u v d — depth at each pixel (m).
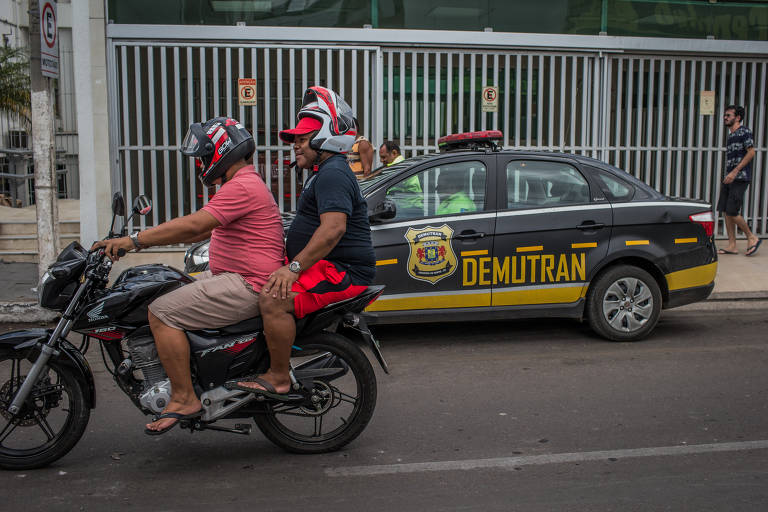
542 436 4.56
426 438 4.54
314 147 3.95
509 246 6.48
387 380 5.70
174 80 9.82
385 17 10.04
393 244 6.27
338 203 3.89
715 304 8.29
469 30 10.23
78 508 3.61
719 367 6.00
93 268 3.89
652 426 4.72
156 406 3.95
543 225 6.54
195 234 3.84
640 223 6.70
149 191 10.20
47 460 4.07
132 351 3.99
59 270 3.89
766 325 7.46
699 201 7.04
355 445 4.44
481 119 10.48
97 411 5.04
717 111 11.12
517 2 10.29
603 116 10.68
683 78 10.84
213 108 10.04
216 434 4.63
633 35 10.63
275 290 3.79
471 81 10.33
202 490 3.82
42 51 7.52
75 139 13.58
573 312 6.70
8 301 7.52
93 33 9.48
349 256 4.07
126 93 9.70
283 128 10.12
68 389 4.05
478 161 6.61
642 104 10.81
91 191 9.70
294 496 3.75
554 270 6.58
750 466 4.11
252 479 3.96
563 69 10.51
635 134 10.97
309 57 10.30
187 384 3.93
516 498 3.72
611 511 3.58
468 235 6.40
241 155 4.00
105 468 4.11
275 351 3.99
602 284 6.69
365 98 10.16
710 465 4.12
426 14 10.12
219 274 4.07
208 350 3.95
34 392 4.03
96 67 9.54
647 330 6.80
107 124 9.65
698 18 10.75
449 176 6.55
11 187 12.91
